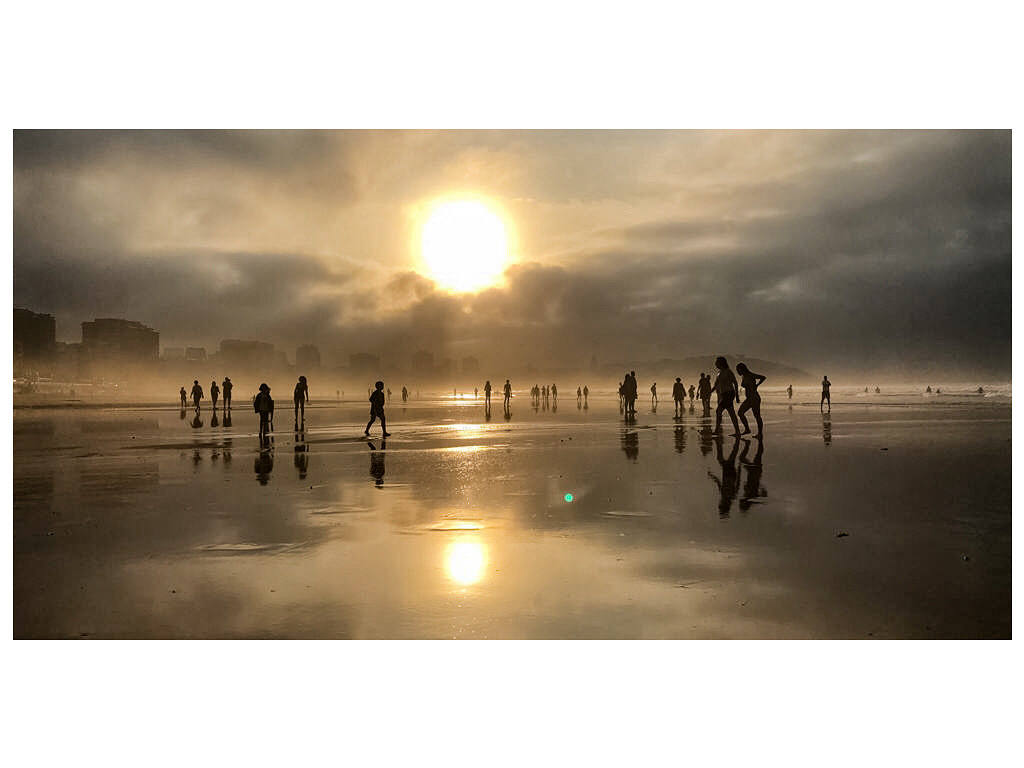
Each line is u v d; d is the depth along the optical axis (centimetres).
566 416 3362
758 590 580
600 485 1077
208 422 3061
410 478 1173
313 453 1616
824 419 2855
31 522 843
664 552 687
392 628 512
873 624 515
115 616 544
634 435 2058
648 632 505
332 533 776
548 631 507
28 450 1709
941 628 509
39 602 572
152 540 752
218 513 890
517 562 657
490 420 3042
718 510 882
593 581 603
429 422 2931
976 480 1104
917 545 708
